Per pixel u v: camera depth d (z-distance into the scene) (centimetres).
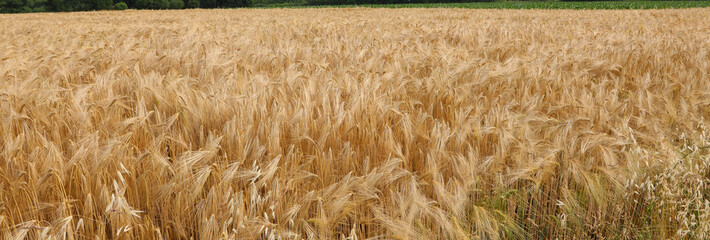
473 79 483
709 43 873
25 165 249
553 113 385
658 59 629
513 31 1149
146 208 241
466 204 261
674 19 1809
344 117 312
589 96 405
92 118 342
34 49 765
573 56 635
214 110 331
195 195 224
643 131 352
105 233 224
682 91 459
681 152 310
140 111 306
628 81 527
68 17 3253
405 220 235
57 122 314
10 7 7219
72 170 234
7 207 220
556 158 297
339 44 780
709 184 302
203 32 1179
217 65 520
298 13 3272
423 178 264
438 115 392
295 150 291
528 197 288
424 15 2603
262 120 304
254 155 267
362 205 241
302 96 380
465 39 954
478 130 304
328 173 263
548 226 278
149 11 4441
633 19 1855
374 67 570
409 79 450
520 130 315
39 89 390
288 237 216
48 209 225
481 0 7612
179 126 336
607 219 283
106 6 7544
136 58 617
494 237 238
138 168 254
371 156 298
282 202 236
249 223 209
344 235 240
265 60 633
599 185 271
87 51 717
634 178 276
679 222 262
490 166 279
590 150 307
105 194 216
